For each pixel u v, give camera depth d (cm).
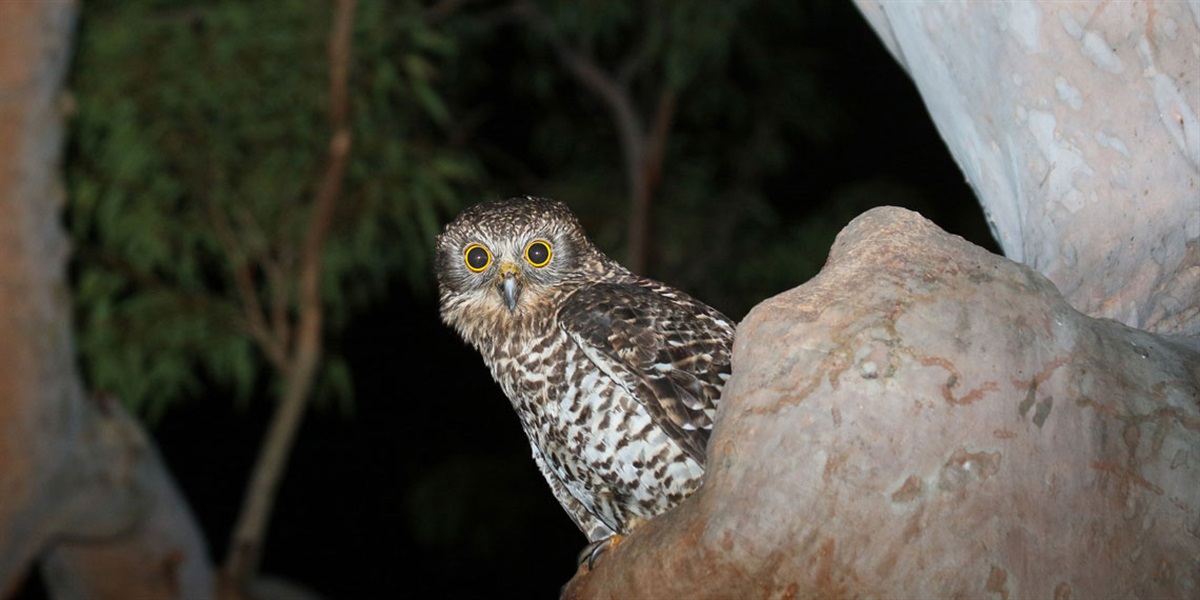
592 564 672
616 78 1930
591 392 682
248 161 1383
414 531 2288
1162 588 467
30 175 945
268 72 1341
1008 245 698
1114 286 599
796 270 1792
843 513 473
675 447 664
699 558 488
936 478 469
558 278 741
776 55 1873
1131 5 600
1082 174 625
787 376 483
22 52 909
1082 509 469
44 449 1012
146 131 1310
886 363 474
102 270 1348
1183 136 594
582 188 1919
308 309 1382
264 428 2256
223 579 1348
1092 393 473
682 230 1873
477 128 2127
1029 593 466
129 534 1157
